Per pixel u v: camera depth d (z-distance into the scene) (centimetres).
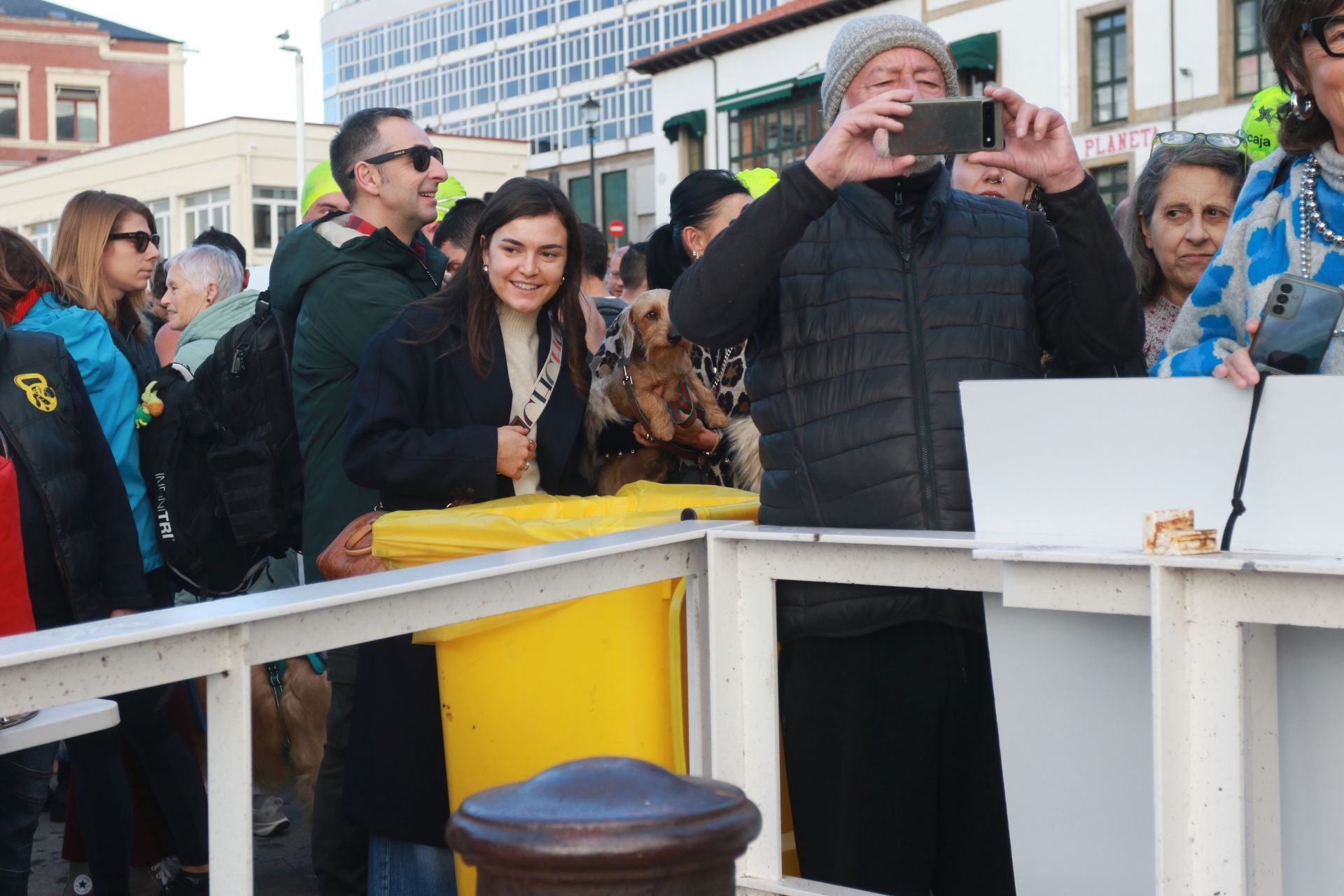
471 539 220
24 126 4900
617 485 309
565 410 279
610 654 204
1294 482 155
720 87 2927
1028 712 178
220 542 351
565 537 212
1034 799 178
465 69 5922
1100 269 210
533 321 279
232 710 147
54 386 288
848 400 214
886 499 211
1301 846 158
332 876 280
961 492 210
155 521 353
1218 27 1952
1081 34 2127
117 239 407
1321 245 191
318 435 312
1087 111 2138
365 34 6725
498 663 207
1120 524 166
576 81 5238
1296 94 193
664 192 3105
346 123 351
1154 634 149
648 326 301
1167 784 150
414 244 355
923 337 214
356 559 244
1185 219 296
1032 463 171
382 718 239
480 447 253
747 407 330
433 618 169
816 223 223
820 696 214
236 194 3178
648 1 4900
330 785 279
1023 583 163
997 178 356
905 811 214
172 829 328
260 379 336
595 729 205
